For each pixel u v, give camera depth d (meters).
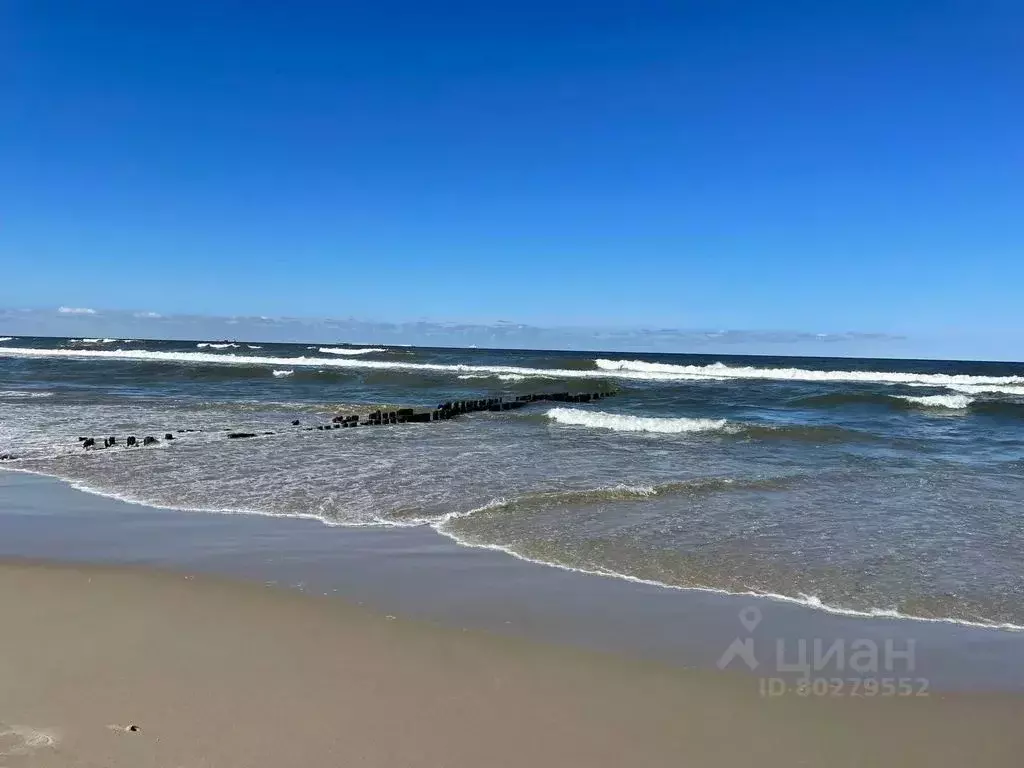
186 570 6.21
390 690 4.12
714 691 4.24
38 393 24.62
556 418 20.16
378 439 15.54
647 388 34.41
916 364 83.12
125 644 4.63
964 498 10.02
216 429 16.86
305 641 4.79
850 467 12.61
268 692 4.04
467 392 31.12
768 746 3.66
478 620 5.25
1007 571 6.68
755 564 6.75
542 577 6.27
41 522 7.95
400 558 6.75
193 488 9.90
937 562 6.93
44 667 4.26
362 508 8.78
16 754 3.29
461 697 4.07
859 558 7.02
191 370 37.97
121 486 10.00
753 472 11.85
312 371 38.59
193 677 4.19
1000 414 23.77
